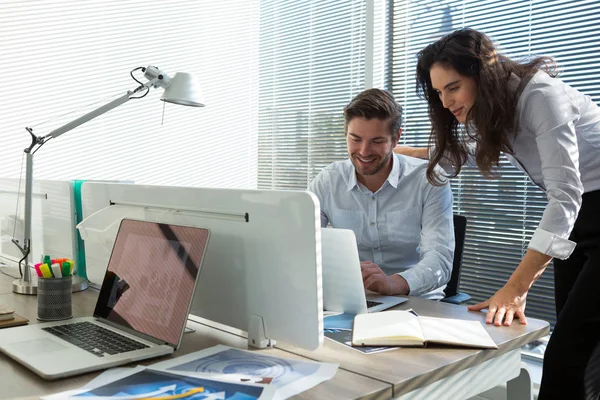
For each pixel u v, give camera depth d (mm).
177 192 1250
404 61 2619
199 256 1070
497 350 1085
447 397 1023
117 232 1380
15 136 3336
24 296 1547
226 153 3500
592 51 1962
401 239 1952
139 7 3445
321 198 2072
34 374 937
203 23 3504
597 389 1460
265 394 837
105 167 3414
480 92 1461
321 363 987
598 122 1512
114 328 1187
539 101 1390
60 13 3357
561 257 1309
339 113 2934
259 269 1078
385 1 2705
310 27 3092
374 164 1852
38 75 3354
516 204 2189
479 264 2320
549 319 2090
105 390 856
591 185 1519
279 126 3283
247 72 3445
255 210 1073
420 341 1079
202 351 1059
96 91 3391
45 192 1743
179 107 3520
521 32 2164
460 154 1720
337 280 1339
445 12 2434
